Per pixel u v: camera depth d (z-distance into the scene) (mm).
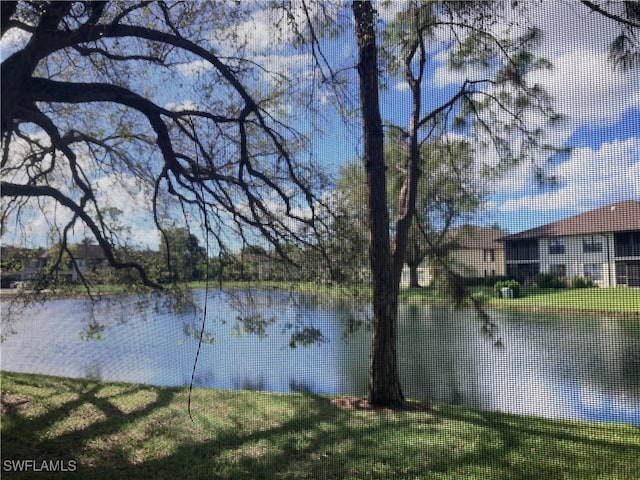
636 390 4086
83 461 3541
